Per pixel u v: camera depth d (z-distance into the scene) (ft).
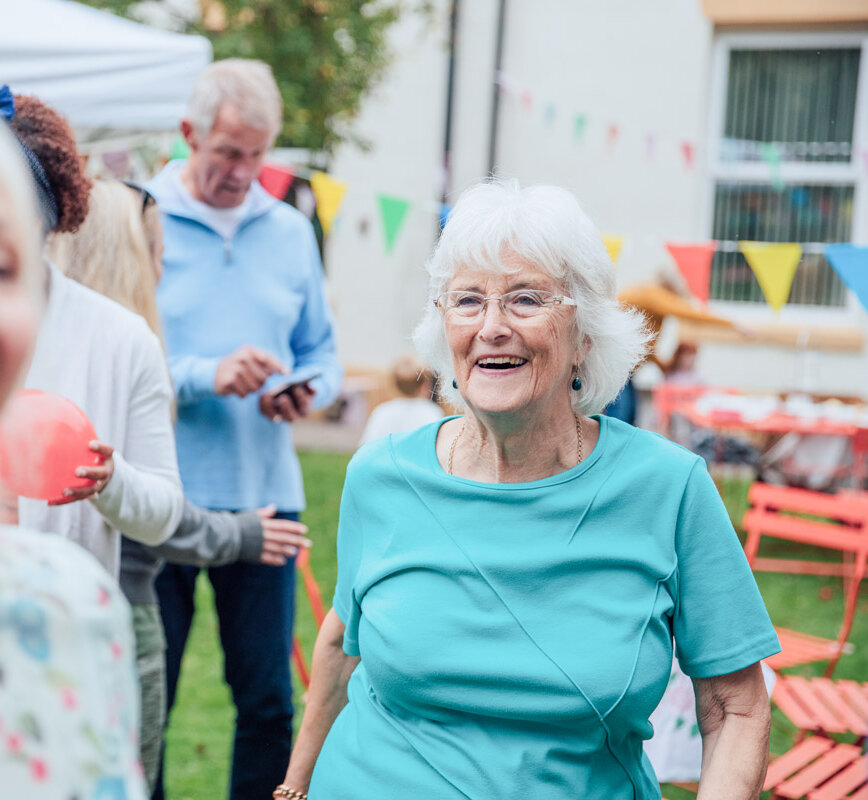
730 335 31.45
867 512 13.01
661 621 5.63
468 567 5.69
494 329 5.72
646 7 31.83
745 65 31.76
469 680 5.51
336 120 30.58
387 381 34.76
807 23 30.91
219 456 9.69
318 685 6.59
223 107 9.48
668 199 32.04
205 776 11.70
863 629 17.60
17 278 2.67
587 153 32.73
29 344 2.66
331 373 10.77
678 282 23.73
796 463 23.08
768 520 13.87
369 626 5.88
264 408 9.74
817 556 22.45
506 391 5.74
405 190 34.40
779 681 11.11
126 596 7.30
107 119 14.05
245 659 9.30
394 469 6.08
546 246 5.73
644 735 5.66
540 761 5.44
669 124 31.96
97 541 6.59
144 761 7.43
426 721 5.72
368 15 29.81
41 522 6.34
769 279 13.80
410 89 34.04
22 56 13.19
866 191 31.01
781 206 31.78
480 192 6.05
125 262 7.14
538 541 5.72
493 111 33.37
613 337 6.03
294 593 9.62
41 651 2.67
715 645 5.67
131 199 7.41
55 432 5.73
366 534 6.15
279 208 10.48
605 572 5.65
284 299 10.20
